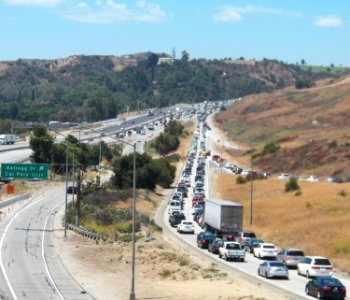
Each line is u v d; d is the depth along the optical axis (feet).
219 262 237.45
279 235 299.99
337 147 621.31
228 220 297.33
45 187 520.01
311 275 204.85
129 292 184.85
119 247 270.26
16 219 361.51
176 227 350.02
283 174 556.92
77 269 225.76
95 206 389.80
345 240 265.95
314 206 359.66
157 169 481.87
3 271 215.92
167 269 218.38
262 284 191.11
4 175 350.84
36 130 562.66
